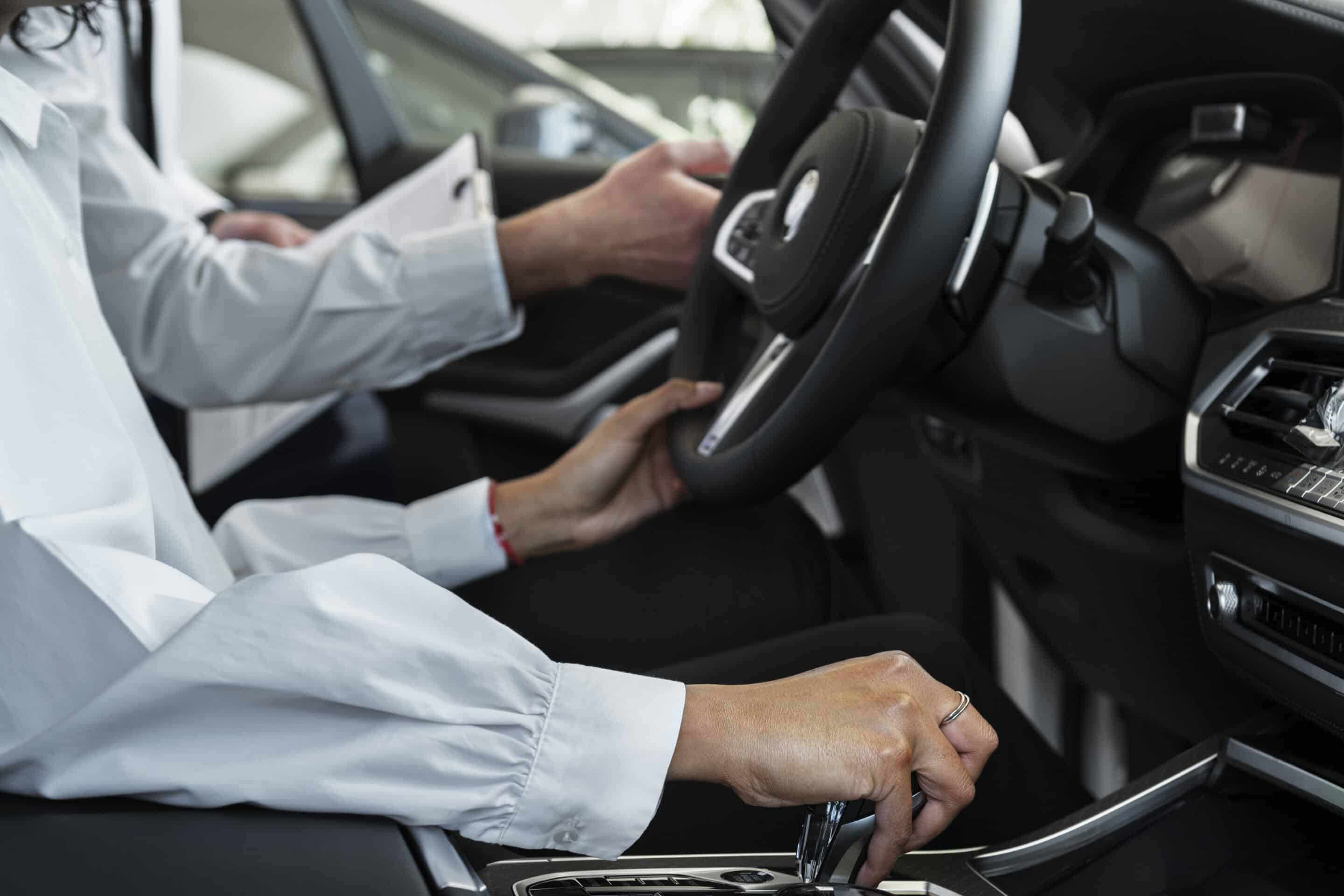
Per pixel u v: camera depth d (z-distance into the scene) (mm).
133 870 443
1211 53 823
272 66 1932
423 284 1109
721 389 1002
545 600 1155
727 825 728
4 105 598
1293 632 680
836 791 537
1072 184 985
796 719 546
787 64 979
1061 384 817
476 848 670
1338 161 812
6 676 479
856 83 1191
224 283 1099
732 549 1209
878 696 562
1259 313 785
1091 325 799
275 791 493
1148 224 962
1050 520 961
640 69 2121
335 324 1101
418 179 1466
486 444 1784
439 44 1981
